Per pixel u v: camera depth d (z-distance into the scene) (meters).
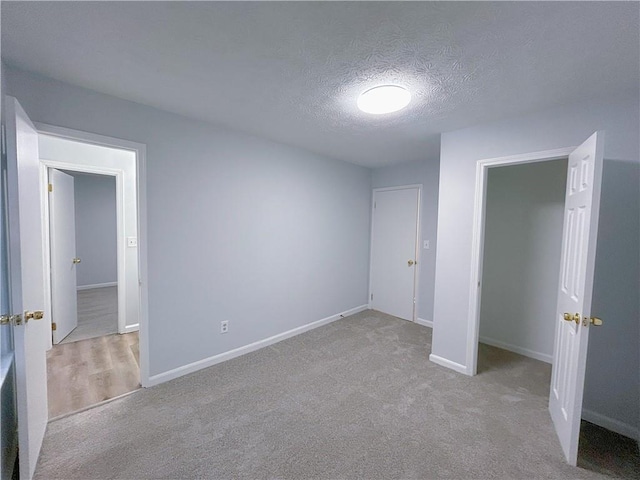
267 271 3.19
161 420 1.95
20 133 1.46
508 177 3.15
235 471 1.57
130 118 2.16
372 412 2.07
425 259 3.96
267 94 2.00
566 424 1.71
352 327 3.83
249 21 1.28
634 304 1.87
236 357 2.92
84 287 5.88
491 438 1.83
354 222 4.32
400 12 1.21
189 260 2.55
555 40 1.37
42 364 1.76
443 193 2.72
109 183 6.14
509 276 3.17
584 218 1.69
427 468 1.60
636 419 1.87
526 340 3.07
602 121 1.94
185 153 2.46
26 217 1.52
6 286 1.63
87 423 1.91
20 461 1.42
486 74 1.68
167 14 1.24
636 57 1.49
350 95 1.99
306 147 3.37
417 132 2.72
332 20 1.26
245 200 2.93
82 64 1.66
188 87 1.92
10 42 1.45
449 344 2.73
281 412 2.06
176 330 2.50
